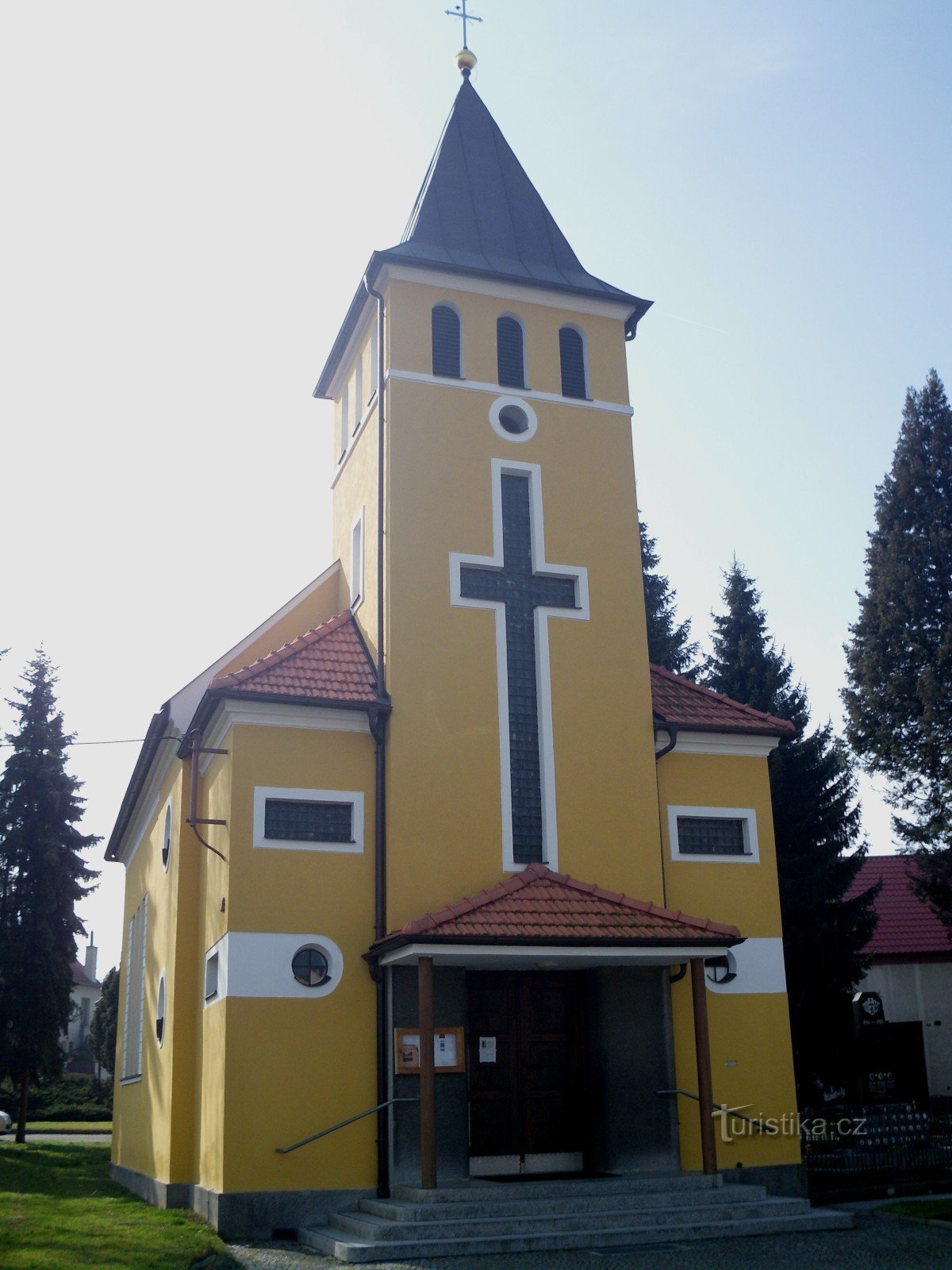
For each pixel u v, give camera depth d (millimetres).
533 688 19688
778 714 30844
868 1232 15523
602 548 20766
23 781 42000
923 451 37156
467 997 17984
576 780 19219
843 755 31219
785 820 28703
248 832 17344
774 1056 19172
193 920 19812
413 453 19969
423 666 18859
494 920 16328
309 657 19172
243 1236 15781
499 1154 17531
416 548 19469
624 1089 17688
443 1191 15281
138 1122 23562
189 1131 18734
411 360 20500
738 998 19266
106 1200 19938
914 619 35719
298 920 17234
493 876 18281
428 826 18125
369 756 18375
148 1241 14289
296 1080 16594
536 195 23625
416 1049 16938
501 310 21484
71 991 41562
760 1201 16031
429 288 21047
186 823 19562
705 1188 16453
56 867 41125
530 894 17250
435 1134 16172
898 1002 37406
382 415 20453
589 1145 17797
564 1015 18422
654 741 20047
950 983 37719
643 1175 16859
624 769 19578
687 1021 18672
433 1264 13344
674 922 17141
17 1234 14195
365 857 17828
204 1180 17359
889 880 40938
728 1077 18766
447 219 22406
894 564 36375
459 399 20609
